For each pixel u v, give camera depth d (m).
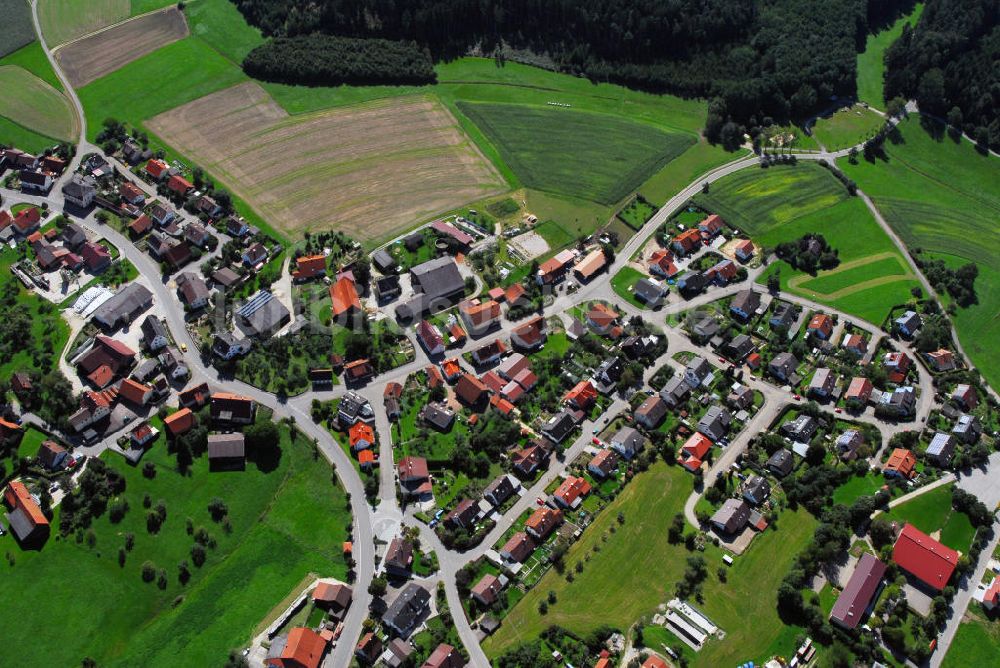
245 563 139.50
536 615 134.88
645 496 153.12
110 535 141.38
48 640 129.12
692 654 130.50
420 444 157.62
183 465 151.50
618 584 139.62
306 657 124.69
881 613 136.00
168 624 131.88
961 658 132.75
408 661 127.12
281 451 155.12
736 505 148.75
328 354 172.25
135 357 169.62
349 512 147.00
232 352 168.00
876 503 151.38
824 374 174.12
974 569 144.75
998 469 161.25
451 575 139.38
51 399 157.75
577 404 165.88
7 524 141.75
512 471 155.38
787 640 133.00
